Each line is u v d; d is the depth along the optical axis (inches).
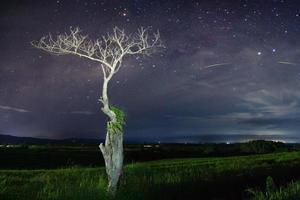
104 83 653.9
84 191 615.5
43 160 1772.9
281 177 887.1
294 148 2706.7
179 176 884.6
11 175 937.5
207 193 691.4
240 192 710.5
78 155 2251.5
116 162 649.6
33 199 593.3
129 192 623.8
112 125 652.1
